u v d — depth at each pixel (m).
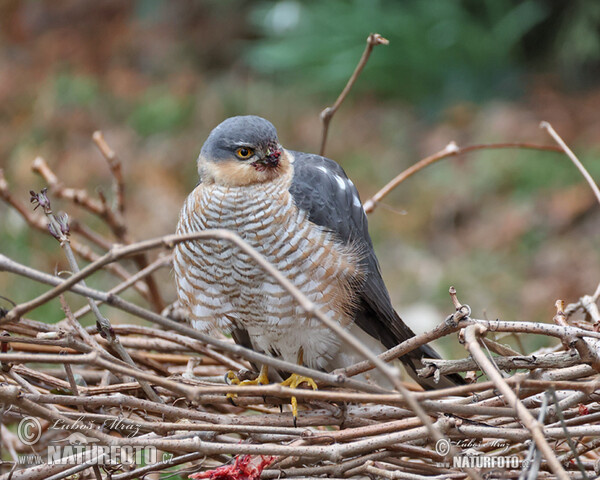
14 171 16.19
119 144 17.03
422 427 5.62
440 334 5.79
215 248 6.86
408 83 18.45
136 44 19.88
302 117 17.95
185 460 5.82
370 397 5.07
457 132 16.83
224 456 6.36
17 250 13.05
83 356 5.16
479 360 5.07
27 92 18.56
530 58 18.56
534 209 14.72
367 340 7.65
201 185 7.05
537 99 17.30
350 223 7.33
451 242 14.72
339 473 5.83
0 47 20.28
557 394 6.09
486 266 13.83
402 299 13.23
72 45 20.02
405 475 5.55
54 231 6.32
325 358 7.34
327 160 7.69
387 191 8.37
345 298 7.07
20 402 5.25
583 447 5.93
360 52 18.41
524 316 12.58
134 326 7.37
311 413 6.47
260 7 20.17
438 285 13.38
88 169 16.33
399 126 17.53
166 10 20.56
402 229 15.04
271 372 7.32
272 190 6.84
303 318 6.96
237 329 7.57
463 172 15.88
